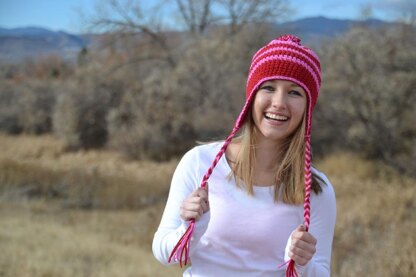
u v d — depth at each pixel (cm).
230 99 2119
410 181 1430
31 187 1619
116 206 1469
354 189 1359
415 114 1762
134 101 2298
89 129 2423
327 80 1831
